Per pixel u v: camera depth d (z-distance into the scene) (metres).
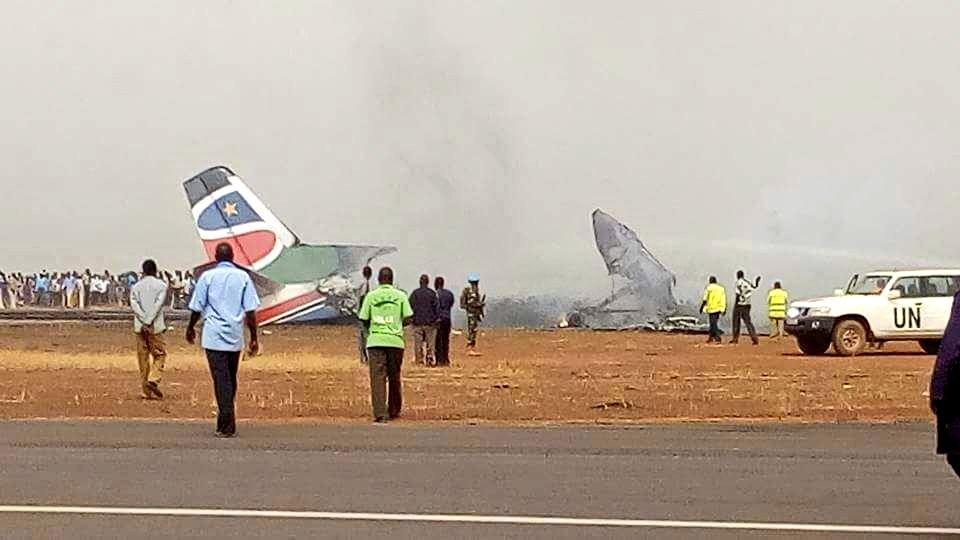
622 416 36.88
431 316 60.78
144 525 18.83
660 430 32.03
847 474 23.95
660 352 76.81
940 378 17.23
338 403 40.97
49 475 23.58
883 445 28.67
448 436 30.45
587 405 40.00
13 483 22.61
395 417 35.12
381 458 26.16
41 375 56.59
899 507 20.33
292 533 18.30
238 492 21.72
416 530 18.52
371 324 34.53
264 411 38.16
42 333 103.12
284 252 95.06
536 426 33.16
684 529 18.55
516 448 27.95
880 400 41.97
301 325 97.31
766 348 81.12
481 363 64.69
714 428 32.59
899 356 67.81
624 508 20.23
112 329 107.06
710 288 88.00
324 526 18.80
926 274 67.44
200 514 19.67
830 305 67.25
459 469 24.55
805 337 68.12
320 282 94.75
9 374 57.28
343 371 59.00
